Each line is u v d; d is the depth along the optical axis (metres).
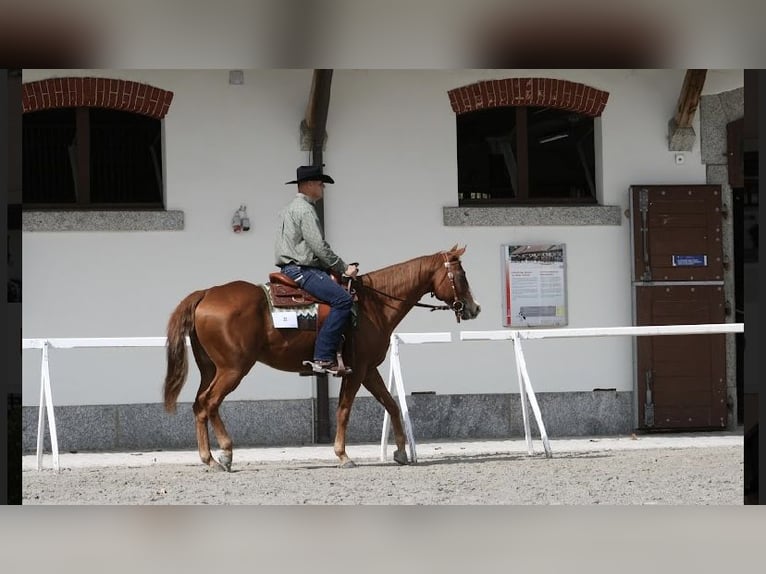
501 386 14.83
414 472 11.51
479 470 11.62
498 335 12.78
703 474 11.34
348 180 14.62
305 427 14.38
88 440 14.02
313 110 13.98
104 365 14.07
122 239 14.14
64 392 13.99
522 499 10.05
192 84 14.28
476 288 14.80
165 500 10.04
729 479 11.04
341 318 11.41
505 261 14.83
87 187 14.22
